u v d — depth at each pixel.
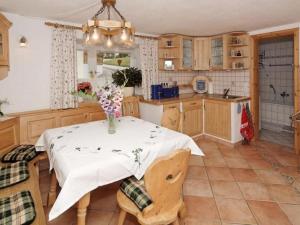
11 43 2.91
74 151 1.80
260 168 3.13
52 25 3.18
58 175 1.69
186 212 2.17
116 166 1.66
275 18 3.17
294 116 3.46
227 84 4.66
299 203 2.29
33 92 3.16
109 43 2.21
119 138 2.12
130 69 4.13
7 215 1.40
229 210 2.20
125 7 2.59
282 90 5.15
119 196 1.76
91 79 4.00
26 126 2.99
